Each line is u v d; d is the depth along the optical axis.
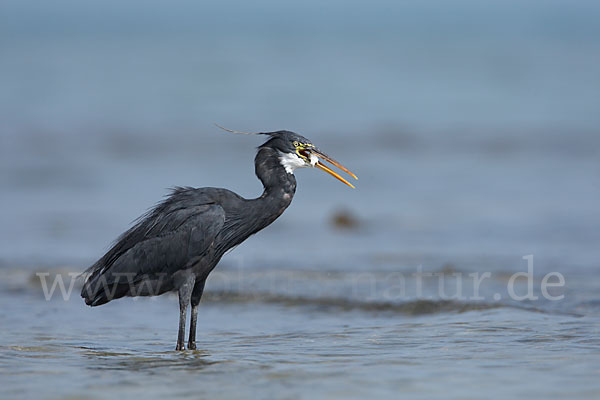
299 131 32.66
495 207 18.98
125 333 9.87
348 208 19.42
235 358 8.35
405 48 82.31
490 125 33.38
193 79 49.69
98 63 60.78
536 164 25.22
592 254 14.22
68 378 7.49
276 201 9.16
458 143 29.69
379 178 23.50
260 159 9.24
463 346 8.66
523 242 15.40
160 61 63.31
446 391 6.89
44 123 33.84
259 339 9.41
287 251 15.20
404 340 9.09
